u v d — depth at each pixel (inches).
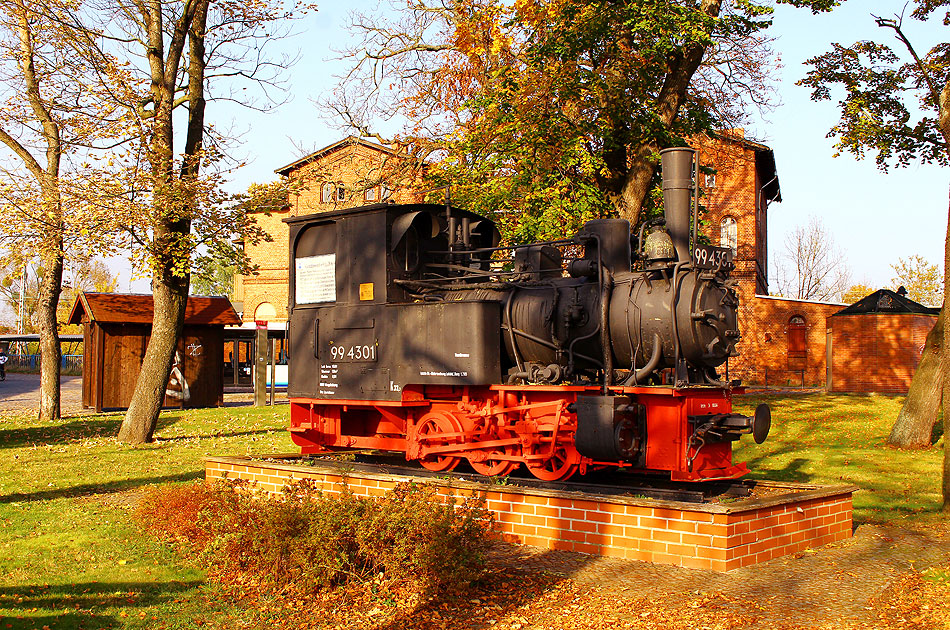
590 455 340.5
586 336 370.0
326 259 463.2
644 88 665.0
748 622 226.4
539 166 668.7
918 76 621.0
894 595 251.6
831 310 1352.1
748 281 1395.2
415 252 445.1
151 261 601.6
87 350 995.3
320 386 458.9
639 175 674.8
